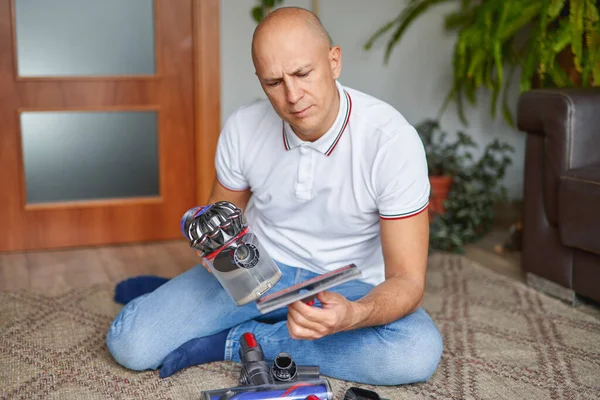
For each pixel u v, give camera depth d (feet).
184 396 5.09
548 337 6.29
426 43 10.74
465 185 9.65
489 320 6.70
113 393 5.13
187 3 9.33
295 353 5.37
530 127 7.37
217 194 5.78
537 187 7.45
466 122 10.93
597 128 6.97
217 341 5.57
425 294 7.47
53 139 9.18
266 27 4.38
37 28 8.84
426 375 5.16
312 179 5.09
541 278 7.55
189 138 9.69
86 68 9.13
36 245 9.36
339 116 4.92
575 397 5.13
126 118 9.41
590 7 8.42
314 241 5.38
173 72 9.45
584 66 8.96
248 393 4.49
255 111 5.40
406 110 10.87
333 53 4.72
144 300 5.52
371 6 10.35
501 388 5.26
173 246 9.57
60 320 6.61
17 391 5.15
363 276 5.51
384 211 4.90
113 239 9.63
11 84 8.87
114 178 9.53
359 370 5.18
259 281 4.43
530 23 10.29
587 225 6.59
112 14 9.10
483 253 9.20
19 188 9.15
